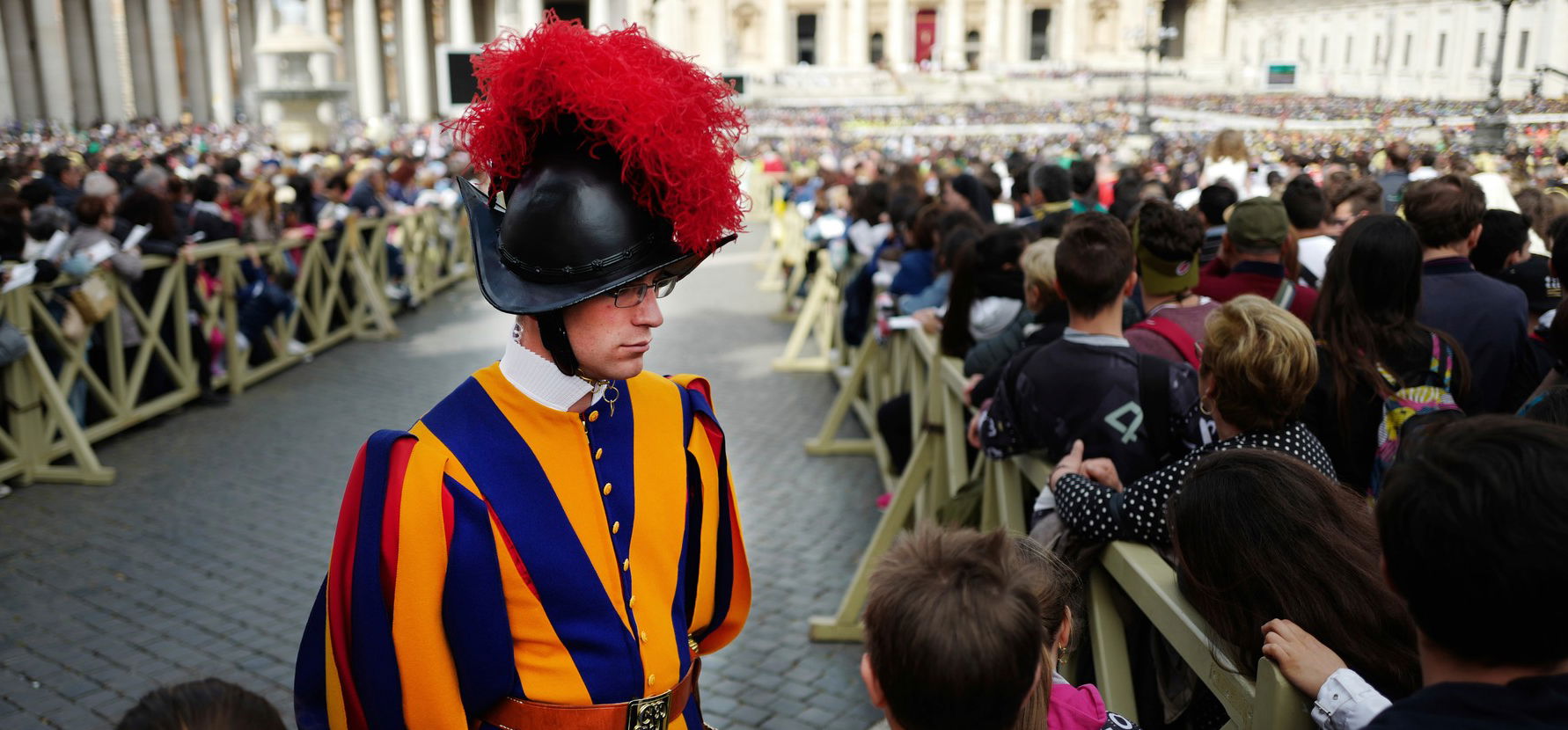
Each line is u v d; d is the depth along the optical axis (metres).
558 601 1.58
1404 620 1.82
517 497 1.57
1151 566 2.35
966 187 7.62
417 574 1.50
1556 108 13.03
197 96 56.69
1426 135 12.10
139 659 4.36
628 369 1.58
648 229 1.53
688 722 1.75
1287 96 38.53
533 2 62.44
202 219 8.89
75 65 49.44
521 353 1.61
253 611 4.80
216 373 8.70
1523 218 4.11
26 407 6.41
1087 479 2.60
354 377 9.43
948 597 1.48
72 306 6.68
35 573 5.18
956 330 4.52
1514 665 1.28
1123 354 2.94
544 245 1.50
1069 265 2.95
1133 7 78.62
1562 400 2.24
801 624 4.77
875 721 3.97
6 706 3.99
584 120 1.48
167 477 6.63
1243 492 1.95
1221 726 2.22
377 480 1.54
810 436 7.72
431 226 14.15
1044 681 1.68
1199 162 16.72
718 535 1.86
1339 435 3.01
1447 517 1.27
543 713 1.57
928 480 5.00
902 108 54.56
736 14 80.00
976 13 83.62
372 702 1.51
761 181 25.30
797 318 12.22
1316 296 3.86
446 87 13.02
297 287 9.90
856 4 77.88
